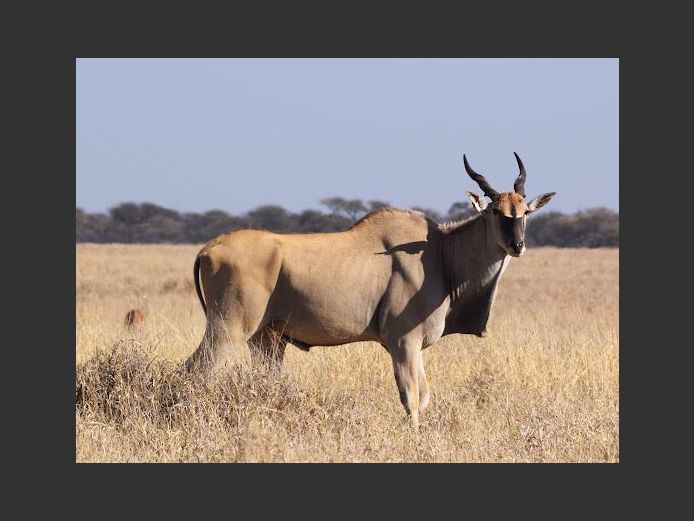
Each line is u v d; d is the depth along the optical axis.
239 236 46.59
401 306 45.88
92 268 138.38
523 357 52.19
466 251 46.53
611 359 52.22
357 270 46.19
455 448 41.03
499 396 47.16
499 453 40.31
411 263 46.12
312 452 39.62
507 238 44.47
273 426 41.12
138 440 40.88
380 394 47.59
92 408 43.75
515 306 88.19
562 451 40.91
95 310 76.62
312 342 47.28
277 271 46.06
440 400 46.53
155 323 61.69
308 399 43.75
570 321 73.75
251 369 44.00
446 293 46.59
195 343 53.75
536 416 43.19
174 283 108.12
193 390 43.16
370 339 47.03
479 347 55.53
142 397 43.59
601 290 107.38
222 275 45.94
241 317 45.88
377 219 47.16
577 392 48.50
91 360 45.66
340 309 46.12
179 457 39.53
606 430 42.31
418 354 46.16
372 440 40.56
